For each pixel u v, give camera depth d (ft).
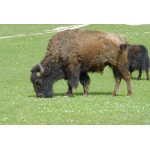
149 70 232.73
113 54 157.38
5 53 295.07
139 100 150.20
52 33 365.40
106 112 127.95
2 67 251.60
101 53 157.38
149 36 336.90
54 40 159.22
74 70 157.07
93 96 159.02
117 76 160.76
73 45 156.97
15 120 121.08
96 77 219.20
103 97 155.74
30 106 136.56
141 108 134.10
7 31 379.35
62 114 126.11
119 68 158.61
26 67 252.62
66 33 159.02
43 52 299.38
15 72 234.79
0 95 162.81
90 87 190.08
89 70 160.15
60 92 175.32
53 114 126.11
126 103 142.51
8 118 123.03
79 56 157.17
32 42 330.54
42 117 123.54
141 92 171.63
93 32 158.51
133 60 207.82
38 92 156.87
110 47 157.07
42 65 157.48
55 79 158.71
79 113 126.82
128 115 125.29
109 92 174.70
